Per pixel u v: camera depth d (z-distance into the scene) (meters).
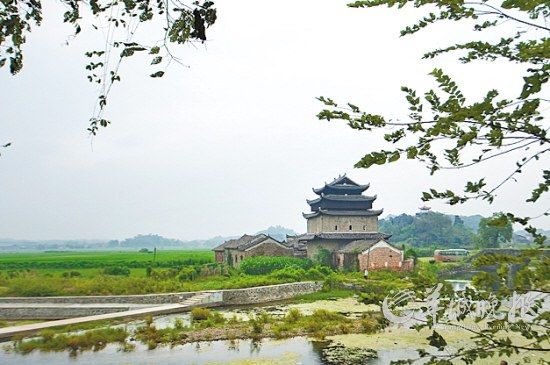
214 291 37.69
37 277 46.31
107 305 33.78
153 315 30.53
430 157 3.16
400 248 53.47
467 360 3.12
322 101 3.12
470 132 2.71
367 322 25.58
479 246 62.25
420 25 3.40
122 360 19.75
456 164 3.11
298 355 20.41
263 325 26.05
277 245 59.50
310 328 25.08
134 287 39.59
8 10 3.12
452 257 65.31
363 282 41.59
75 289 38.78
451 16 3.28
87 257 105.75
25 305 33.38
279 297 40.78
